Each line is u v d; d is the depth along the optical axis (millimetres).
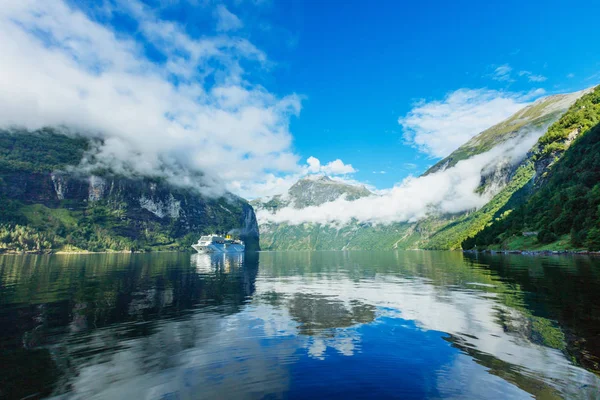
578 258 71938
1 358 13688
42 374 12031
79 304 25875
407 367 12688
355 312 22922
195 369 12570
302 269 67562
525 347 14586
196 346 15391
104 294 31250
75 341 16062
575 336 15867
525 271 47875
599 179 122938
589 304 22844
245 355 14172
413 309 23547
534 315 20250
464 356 13773
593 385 10805
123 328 18609
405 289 34188
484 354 13930
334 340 16312
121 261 106625
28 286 36969
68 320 20406
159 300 28094
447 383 11195
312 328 18625
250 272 59625
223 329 18438
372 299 28297
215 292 33219
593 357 13141
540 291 29188
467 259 92062
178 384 11203
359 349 14906
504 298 26531
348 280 44594
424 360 13398
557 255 87000
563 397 10016
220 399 10070
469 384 11102
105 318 21016
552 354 13625
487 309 22625
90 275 51375
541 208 142750
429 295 29625
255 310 23812
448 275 47844
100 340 16266
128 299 28500
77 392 10562
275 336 17062
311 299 28719
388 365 12914
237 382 11359
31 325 19172
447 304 25016
